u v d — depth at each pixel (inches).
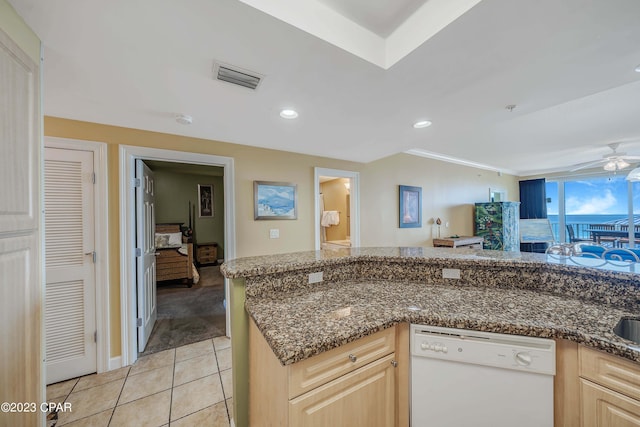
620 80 59.2
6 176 35.3
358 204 146.8
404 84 59.9
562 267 54.2
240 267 55.2
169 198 230.5
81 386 75.7
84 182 80.4
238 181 109.2
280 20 40.1
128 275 87.0
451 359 42.9
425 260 64.8
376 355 42.7
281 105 70.7
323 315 44.8
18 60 37.6
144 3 35.9
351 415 39.8
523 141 142.8
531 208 252.2
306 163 127.9
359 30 49.6
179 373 82.2
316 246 129.7
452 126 88.0
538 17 39.4
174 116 77.8
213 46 45.8
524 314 44.3
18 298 37.8
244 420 54.4
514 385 40.6
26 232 39.7
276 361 39.1
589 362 36.7
